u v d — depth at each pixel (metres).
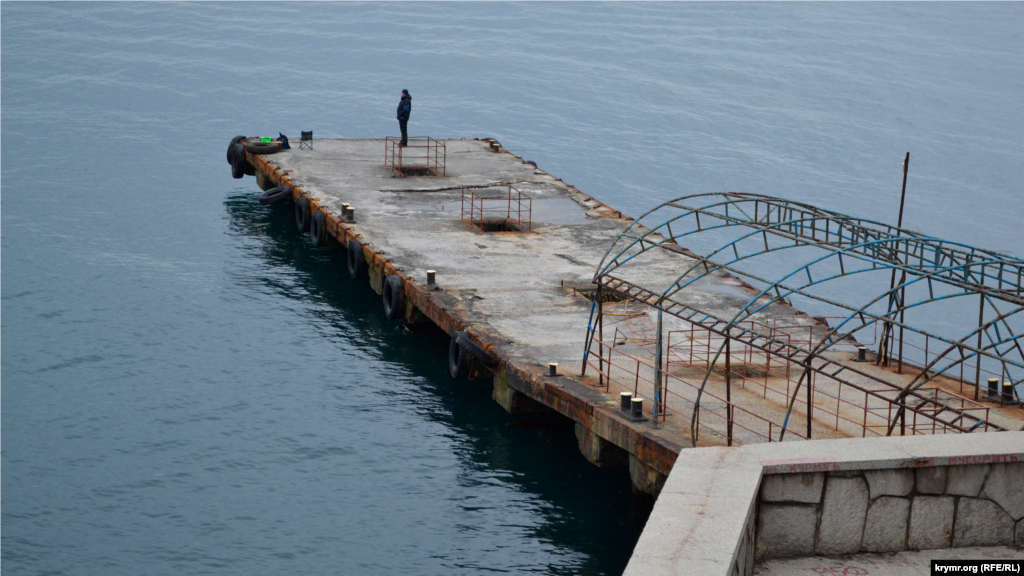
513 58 96.75
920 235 26.67
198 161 67.12
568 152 72.88
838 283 53.34
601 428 27.77
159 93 82.44
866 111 84.81
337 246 50.12
